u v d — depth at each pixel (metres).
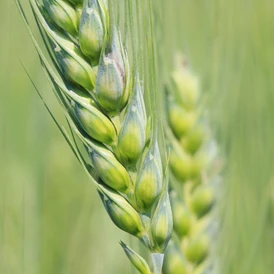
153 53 0.22
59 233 0.31
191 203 0.26
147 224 0.22
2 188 0.30
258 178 0.29
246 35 0.31
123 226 0.22
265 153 0.29
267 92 0.30
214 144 0.27
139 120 0.21
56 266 0.30
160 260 0.22
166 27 0.28
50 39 0.22
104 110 0.22
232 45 0.30
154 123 0.22
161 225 0.22
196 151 0.27
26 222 0.30
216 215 0.27
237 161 0.29
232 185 0.28
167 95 0.27
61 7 0.22
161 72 0.27
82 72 0.21
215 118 0.28
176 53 0.28
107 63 0.21
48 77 0.21
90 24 0.21
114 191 0.22
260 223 0.27
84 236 0.31
